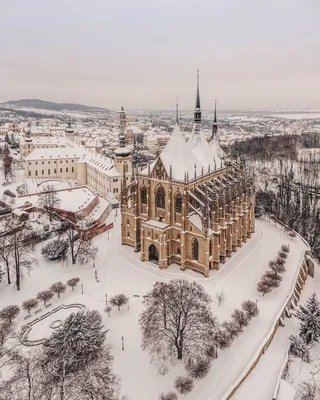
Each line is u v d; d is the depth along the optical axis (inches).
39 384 2298.2
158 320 2878.9
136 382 2608.3
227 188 4382.4
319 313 3169.3
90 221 5310.0
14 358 2539.4
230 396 2474.2
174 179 4072.3
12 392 2228.1
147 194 4330.7
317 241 5541.3
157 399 2471.7
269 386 2591.0
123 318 3324.3
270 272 4109.3
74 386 2265.0
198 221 4065.0
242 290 3818.9
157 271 4156.0
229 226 4419.3
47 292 3663.9
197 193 4195.4
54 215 5693.9
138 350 2920.8
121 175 7322.8
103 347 2829.7
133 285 3909.9
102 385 2361.0
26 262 4025.6
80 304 3503.9
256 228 5733.3
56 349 2600.9
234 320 3238.2
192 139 5059.1
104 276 4114.2
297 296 3973.9
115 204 6692.9
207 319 2815.0
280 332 3280.0
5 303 3612.2
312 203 7362.2
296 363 2915.8
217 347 2933.1
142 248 4338.1
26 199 6476.4
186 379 2593.5
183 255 4116.6
